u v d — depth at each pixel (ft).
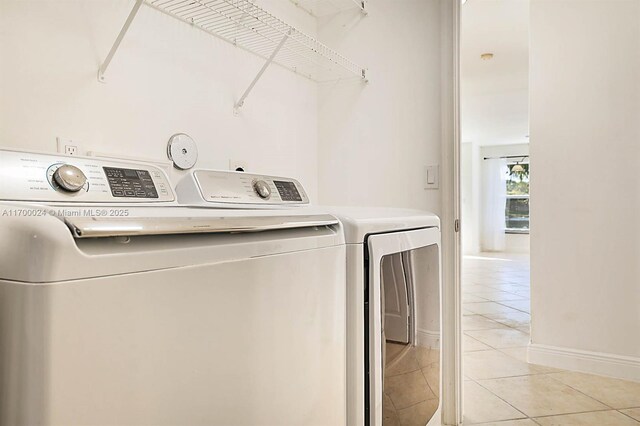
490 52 12.99
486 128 25.36
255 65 6.05
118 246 1.87
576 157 8.71
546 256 9.03
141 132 4.50
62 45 3.84
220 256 2.32
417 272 4.68
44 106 3.71
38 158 2.90
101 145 4.13
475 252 31.42
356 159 7.11
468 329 11.62
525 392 7.73
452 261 6.40
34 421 1.57
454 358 6.42
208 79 5.31
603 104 8.47
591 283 8.63
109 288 1.80
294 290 2.87
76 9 3.95
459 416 6.44
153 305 1.97
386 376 3.99
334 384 3.31
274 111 6.41
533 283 9.15
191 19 5.09
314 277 3.09
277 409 2.68
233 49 5.69
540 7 8.98
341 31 7.23
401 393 4.30
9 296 1.64
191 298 2.15
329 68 7.28
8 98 3.48
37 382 1.58
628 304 8.32
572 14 8.71
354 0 6.85
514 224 32.71
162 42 4.75
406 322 4.42
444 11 6.36
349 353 3.55
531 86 9.09
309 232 3.15
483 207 32.81
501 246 32.48
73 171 3.00
